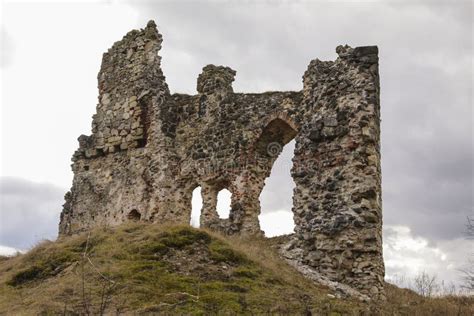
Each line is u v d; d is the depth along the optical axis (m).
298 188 19.44
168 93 25.41
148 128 25.12
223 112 23.47
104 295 12.49
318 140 19.47
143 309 11.84
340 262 17.62
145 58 26.12
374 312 13.84
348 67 19.53
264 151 22.78
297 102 21.59
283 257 18.56
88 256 15.16
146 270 14.02
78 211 26.67
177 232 16.23
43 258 15.91
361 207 17.81
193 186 23.75
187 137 24.25
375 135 18.78
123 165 25.56
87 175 26.91
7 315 11.97
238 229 21.61
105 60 28.16
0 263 17.78
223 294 13.01
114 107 26.81
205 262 14.96
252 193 22.06
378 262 17.38
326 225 18.27
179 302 12.33
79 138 27.64
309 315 12.49
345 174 18.50
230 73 24.61
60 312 11.70
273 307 12.61
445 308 15.20
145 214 23.89
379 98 19.78
